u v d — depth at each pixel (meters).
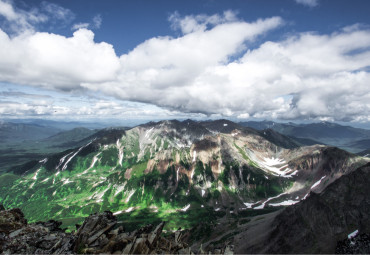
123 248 54.81
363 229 103.31
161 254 59.38
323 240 109.25
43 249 51.47
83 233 56.56
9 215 61.12
